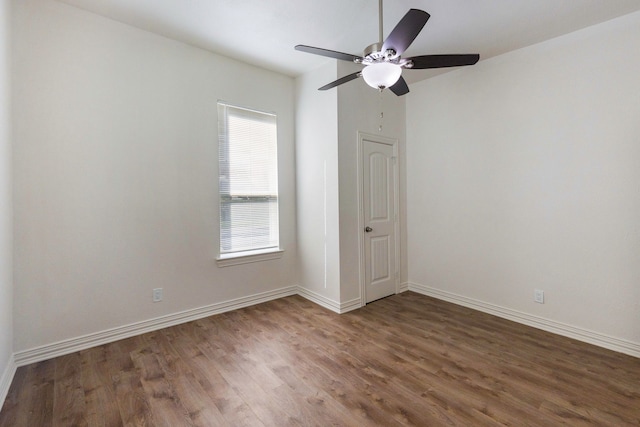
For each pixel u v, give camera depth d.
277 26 2.71
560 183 2.79
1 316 1.95
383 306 3.56
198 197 3.16
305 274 3.85
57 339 2.44
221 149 3.34
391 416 1.78
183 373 2.22
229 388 2.05
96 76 2.58
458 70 3.52
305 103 3.73
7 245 2.10
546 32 2.72
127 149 2.74
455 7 2.38
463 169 3.51
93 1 2.39
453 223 3.63
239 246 3.51
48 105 2.38
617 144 2.48
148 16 2.59
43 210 2.37
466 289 3.54
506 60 3.11
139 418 1.78
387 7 2.39
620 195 2.48
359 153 3.53
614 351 2.50
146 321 2.87
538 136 2.91
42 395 1.97
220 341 2.70
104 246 2.64
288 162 3.87
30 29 2.31
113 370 2.25
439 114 3.72
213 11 2.50
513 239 3.12
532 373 2.19
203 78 3.17
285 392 2.01
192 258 3.14
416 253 4.06
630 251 2.44
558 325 2.83
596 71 2.57
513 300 3.14
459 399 1.92
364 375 2.19
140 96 2.79
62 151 2.44
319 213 3.59
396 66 1.88
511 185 3.12
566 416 1.76
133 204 2.78
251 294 3.60
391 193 3.94
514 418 1.75
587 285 2.66
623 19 2.44
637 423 1.71
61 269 2.46
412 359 2.40
